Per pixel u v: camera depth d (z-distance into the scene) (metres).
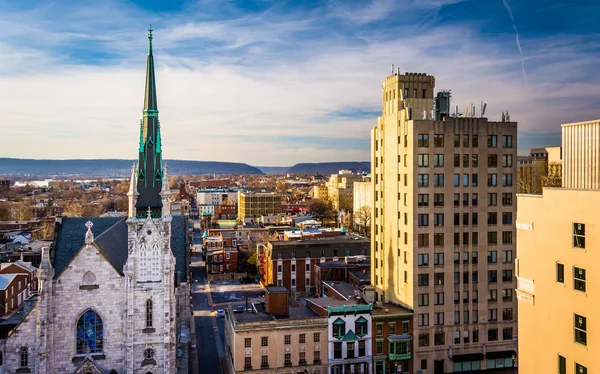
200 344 104.69
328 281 120.94
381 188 101.69
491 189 92.44
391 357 84.62
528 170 159.88
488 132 92.38
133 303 69.12
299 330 80.44
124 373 69.06
